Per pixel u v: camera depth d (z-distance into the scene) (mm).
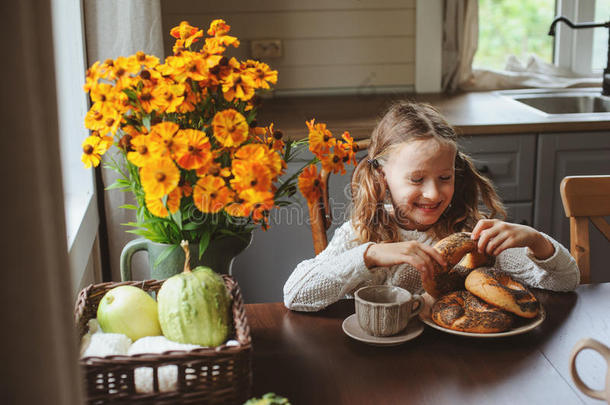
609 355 753
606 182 1439
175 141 934
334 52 2904
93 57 1853
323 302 1172
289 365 982
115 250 1994
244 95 996
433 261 1095
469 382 923
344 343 1046
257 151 952
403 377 939
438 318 1036
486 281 1027
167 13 2770
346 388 916
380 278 1372
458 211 1469
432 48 2912
